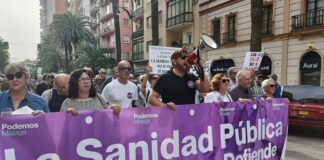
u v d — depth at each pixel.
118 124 3.06
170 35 33.69
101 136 2.98
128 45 55.84
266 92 5.03
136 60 42.75
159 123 3.27
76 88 3.69
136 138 3.15
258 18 14.19
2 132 2.58
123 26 55.28
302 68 18.72
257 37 14.23
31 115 2.68
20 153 2.64
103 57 45.72
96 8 67.88
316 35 17.70
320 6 17.59
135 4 43.69
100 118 2.97
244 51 22.72
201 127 3.54
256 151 4.05
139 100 5.92
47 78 9.14
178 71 3.80
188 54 3.74
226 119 3.73
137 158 3.16
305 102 9.70
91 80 3.76
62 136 2.81
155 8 15.98
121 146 3.08
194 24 28.92
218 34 25.75
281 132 4.36
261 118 4.09
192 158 3.49
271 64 20.77
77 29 50.12
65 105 3.64
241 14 22.89
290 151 7.72
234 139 3.82
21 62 3.56
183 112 3.42
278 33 20.12
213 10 26.03
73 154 2.86
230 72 7.73
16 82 3.46
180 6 30.50
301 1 18.50
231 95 5.05
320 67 17.56
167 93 3.75
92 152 2.95
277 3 20.19
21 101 3.54
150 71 6.09
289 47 19.45
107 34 60.44
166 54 7.23
